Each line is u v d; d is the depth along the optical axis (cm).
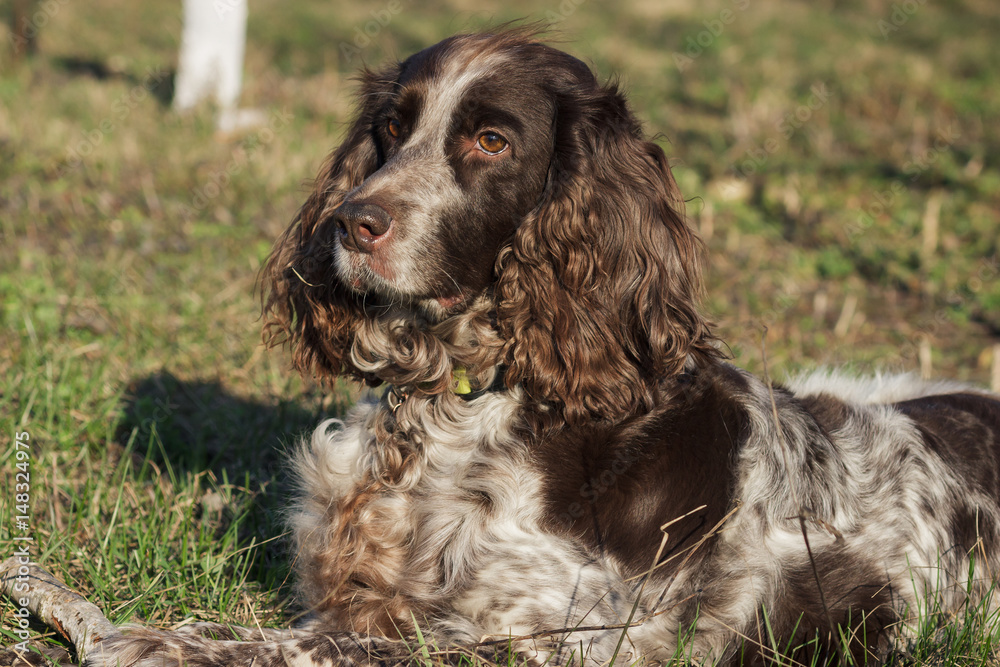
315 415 600
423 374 400
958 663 397
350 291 418
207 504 495
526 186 390
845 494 419
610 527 381
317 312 427
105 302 750
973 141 1553
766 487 396
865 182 1334
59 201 1030
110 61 1805
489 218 391
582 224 384
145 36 2166
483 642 362
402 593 388
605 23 2658
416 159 389
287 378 657
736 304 910
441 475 394
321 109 1464
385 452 400
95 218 986
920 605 415
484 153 387
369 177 393
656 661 388
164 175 1142
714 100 1819
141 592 414
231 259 898
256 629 376
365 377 428
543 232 385
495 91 385
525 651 358
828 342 833
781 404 426
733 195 1267
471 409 398
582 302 386
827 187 1314
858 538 413
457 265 392
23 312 702
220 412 605
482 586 375
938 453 453
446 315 402
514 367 387
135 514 479
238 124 1355
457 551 380
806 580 398
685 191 1241
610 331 390
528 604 371
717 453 393
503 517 379
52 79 1574
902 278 1006
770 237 1127
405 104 402
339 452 418
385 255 377
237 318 759
